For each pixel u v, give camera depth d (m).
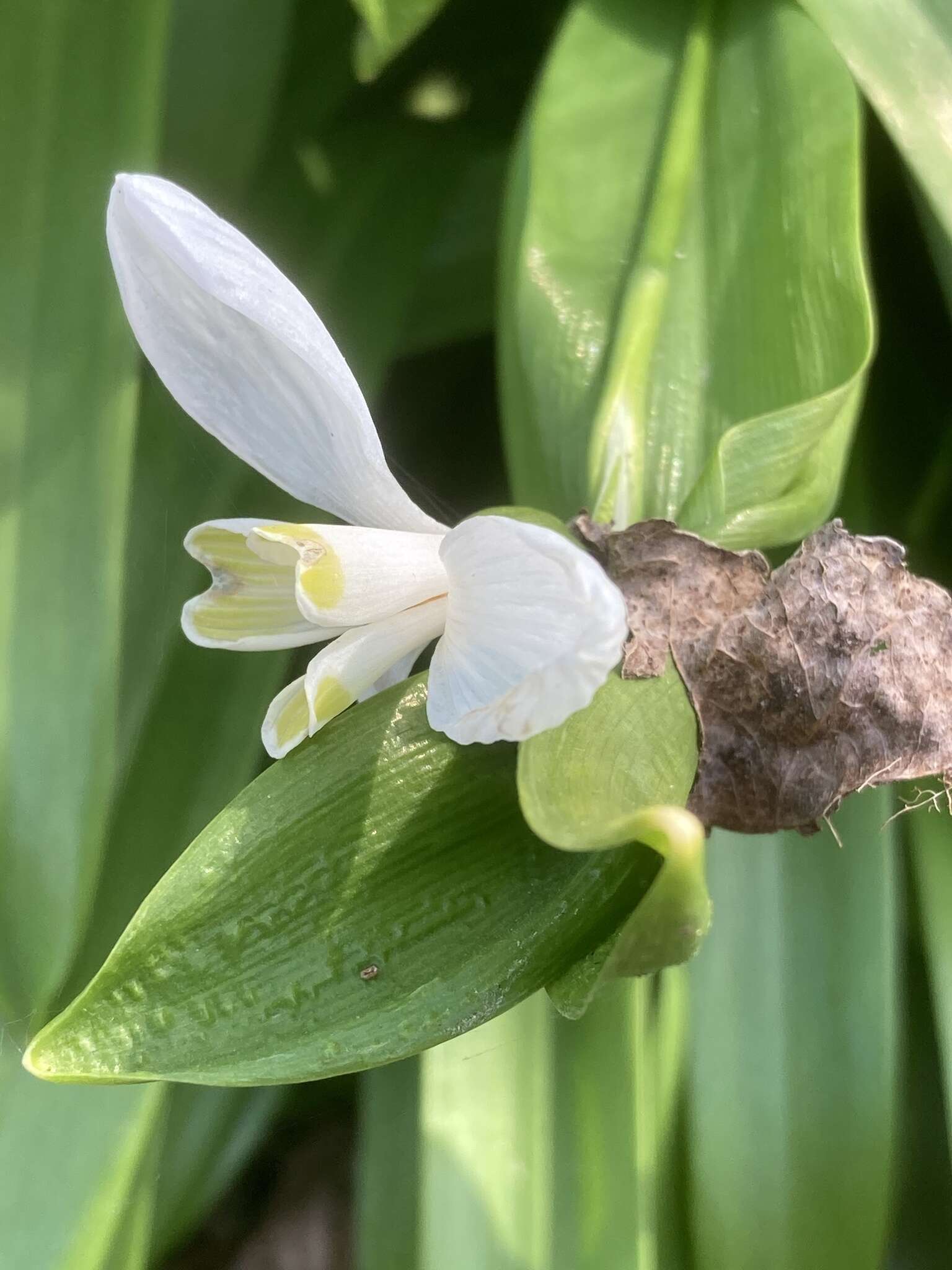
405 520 0.11
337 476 0.10
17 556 0.12
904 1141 0.14
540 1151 0.12
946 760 0.10
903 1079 0.14
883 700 0.10
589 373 0.13
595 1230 0.12
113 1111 0.12
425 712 0.10
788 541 0.11
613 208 0.13
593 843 0.09
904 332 0.15
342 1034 0.10
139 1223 0.12
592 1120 0.12
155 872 0.13
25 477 0.12
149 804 0.13
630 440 0.12
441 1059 0.12
